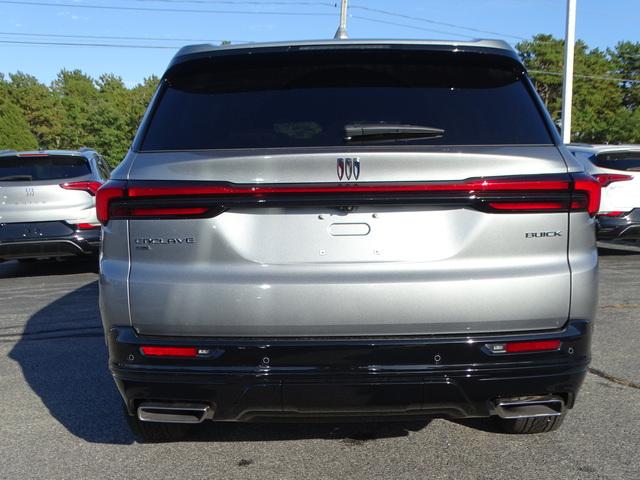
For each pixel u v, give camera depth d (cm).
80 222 820
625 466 305
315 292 254
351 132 265
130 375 264
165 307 259
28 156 823
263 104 290
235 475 302
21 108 6944
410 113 284
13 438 349
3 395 418
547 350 258
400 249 258
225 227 259
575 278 260
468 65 301
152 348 260
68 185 817
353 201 254
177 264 261
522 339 256
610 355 484
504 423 339
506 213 257
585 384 422
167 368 260
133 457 323
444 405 260
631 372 445
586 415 369
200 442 340
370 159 255
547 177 258
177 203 258
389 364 254
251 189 255
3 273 943
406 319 254
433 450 326
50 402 404
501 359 256
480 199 255
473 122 279
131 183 262
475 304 254
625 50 5944
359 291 253
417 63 300
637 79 5966
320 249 259
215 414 266
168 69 304
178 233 260
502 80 299
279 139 273
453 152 257
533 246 260
